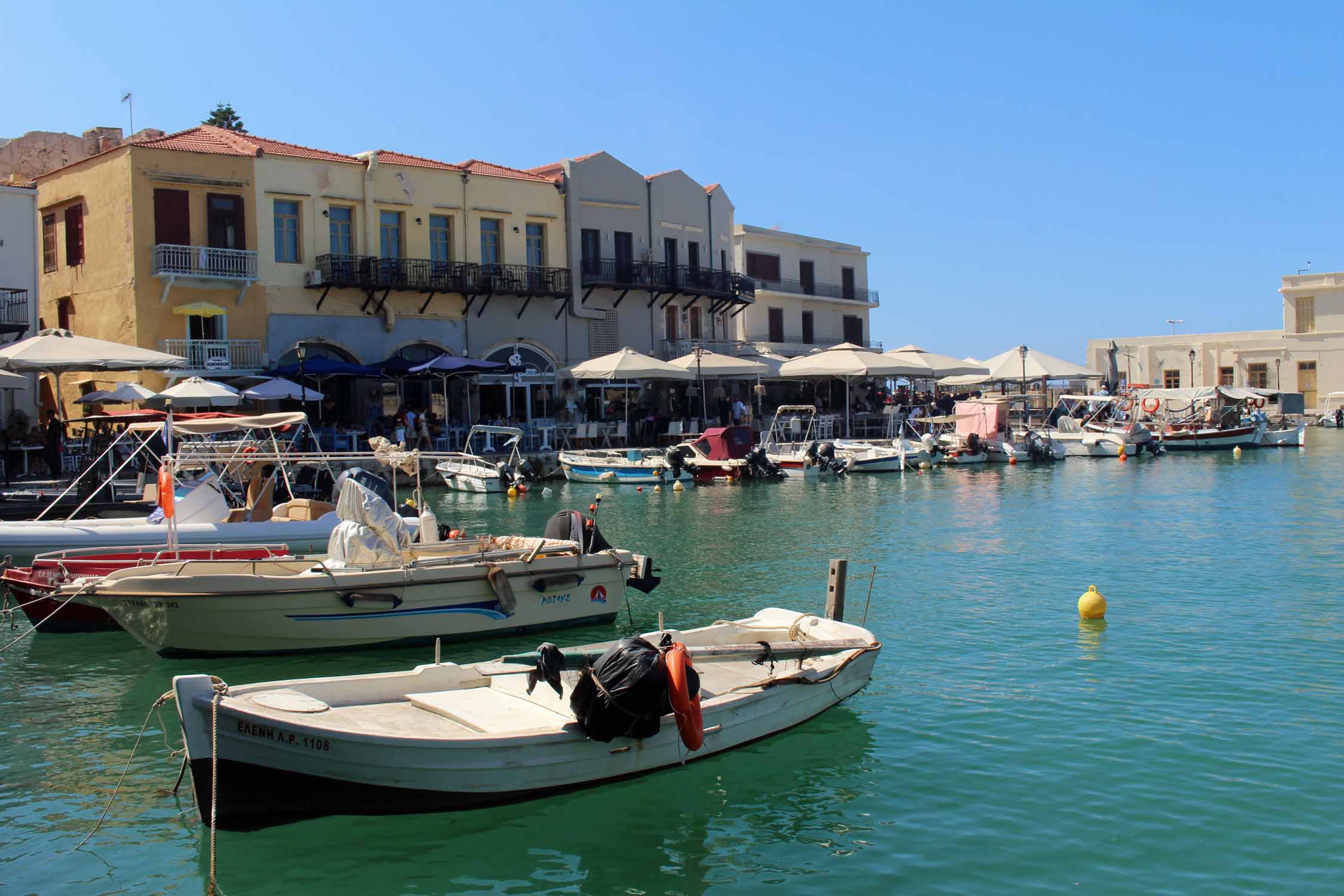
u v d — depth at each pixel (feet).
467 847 28.73
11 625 51.88
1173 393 192.13
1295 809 29.94
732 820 30.04
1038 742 35.04
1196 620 50.75
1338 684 40.50
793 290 220.43
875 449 137.59
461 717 31.60
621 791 31.71
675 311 177.37
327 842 28.99
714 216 183.11
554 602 50.34
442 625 47.62
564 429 144.87
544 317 157.48
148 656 46.60
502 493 118.42
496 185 151.43
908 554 71.36
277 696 30.89
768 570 65.77
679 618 53.62
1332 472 128.26
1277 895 25.57
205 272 124.98
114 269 124.77
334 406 136.15
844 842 28.73
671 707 31.86
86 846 28.76
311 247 134.51
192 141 130.11
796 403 196.13
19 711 39.42
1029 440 149.79
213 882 26.96
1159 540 75.77
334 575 45.14
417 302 144.05
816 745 35.06
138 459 94.53
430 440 129.08
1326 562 65.57
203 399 98.37
